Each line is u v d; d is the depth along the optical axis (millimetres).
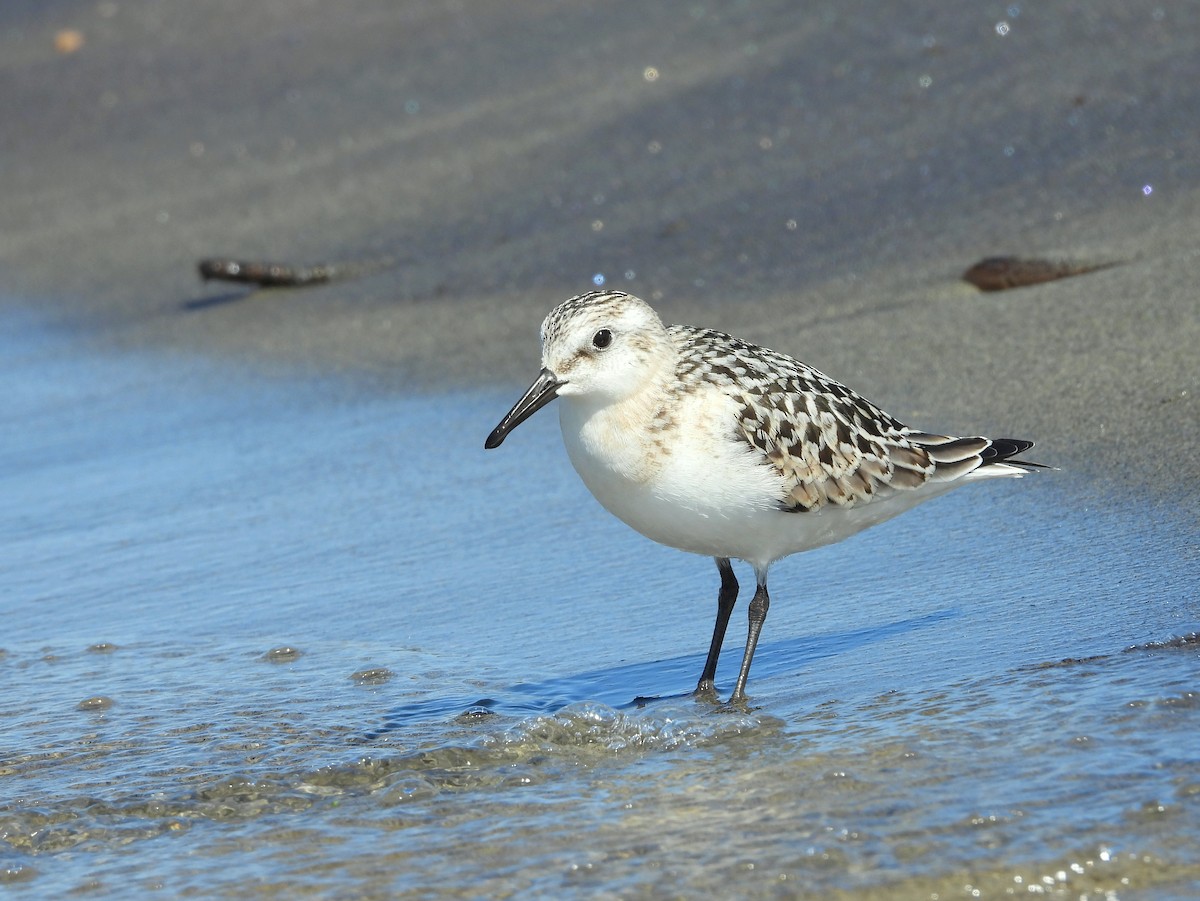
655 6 31391
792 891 7582
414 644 11805
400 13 34750
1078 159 20547
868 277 18766
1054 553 11719
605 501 10938
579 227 22859
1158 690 9188
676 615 12000
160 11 38188
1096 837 7715
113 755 10156
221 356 21172
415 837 8656
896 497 11156
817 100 24922
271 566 13773
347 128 29172
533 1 33625
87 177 29703
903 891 7496
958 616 11000
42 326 23844
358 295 22516
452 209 24750
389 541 14000
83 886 8383
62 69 35156
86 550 14758
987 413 14352
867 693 9977
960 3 27016
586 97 27672
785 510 10695
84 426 19094
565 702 10617
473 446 16328
